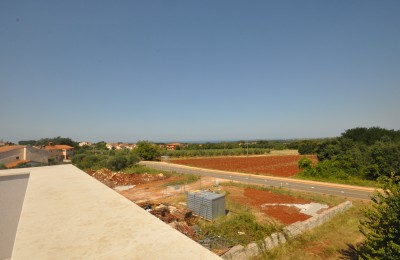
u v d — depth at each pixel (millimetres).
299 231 10672
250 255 8758
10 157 33531
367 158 24562
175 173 28328
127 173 28328
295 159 47219
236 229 10758
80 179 3053
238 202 15773
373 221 6574
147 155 47875
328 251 9289
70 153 52500
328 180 23828
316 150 33438
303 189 19766
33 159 36594
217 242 9586
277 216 13047
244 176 27234
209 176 27156
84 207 1793
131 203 1904
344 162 25766
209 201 12555
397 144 23250
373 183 21750
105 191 2336
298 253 9164
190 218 12602
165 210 13062
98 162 35281
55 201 1976
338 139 31484
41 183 2777
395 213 5988
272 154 59188
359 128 35594
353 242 10031
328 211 12633
